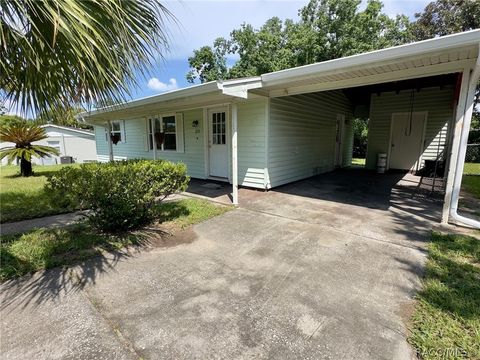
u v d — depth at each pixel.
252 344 1.58
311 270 2.48
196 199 5.30
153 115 8.52
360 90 9.12
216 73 20.62
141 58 2.30
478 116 12.21
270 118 5.83
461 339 1.59
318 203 5.00
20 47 1.86
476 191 5.84
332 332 1.67
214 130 7.05
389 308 1.91
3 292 2.10
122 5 2.01
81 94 2.28
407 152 9.09
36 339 1.60
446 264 2.53
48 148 8.93
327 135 8.81
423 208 4.61
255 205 4.85
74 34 1.62
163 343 1.58
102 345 1.56
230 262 2.65
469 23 10.60
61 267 2.52
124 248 2.97
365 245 3.04
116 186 3.17
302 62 16.31
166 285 2.23
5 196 5.41
